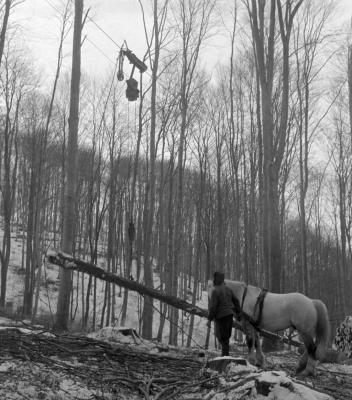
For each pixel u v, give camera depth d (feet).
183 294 104.27
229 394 18.70
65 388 19.21
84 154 100.27
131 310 93.76
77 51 42.11
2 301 77.46
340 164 108.88
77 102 41.65
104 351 24.20
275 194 49.93
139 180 100.27
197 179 107.14
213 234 97.91
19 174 116.88
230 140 83.92
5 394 17.53
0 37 61.82
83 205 110.11
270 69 52.24
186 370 23.85
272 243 49.01
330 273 143.13
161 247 70.54
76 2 42.42
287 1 53.31
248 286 29.63
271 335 37.88
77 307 84.28
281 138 51.39
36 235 80.23
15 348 22.03
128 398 19.69
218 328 28.40
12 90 87.15
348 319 43.39
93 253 77.51
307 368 27.81
